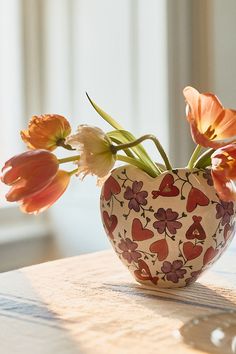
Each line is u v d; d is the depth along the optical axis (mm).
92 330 705
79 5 1951
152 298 820
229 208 848
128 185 839
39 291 854
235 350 645
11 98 1951
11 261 1822
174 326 715
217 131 812
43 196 818
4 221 1890
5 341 676
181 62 1946
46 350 652
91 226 1922
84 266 991
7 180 775
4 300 814
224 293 844
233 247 1146
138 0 1940
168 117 1932
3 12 1937
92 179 1935
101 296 830
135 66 1946
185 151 1960
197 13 1953
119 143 865
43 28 1979
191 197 822
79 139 780
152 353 641
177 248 833
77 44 1953
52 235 1960
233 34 1890
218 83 1924
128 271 941
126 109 1947
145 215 830
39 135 840
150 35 1938
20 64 1964
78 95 1953
